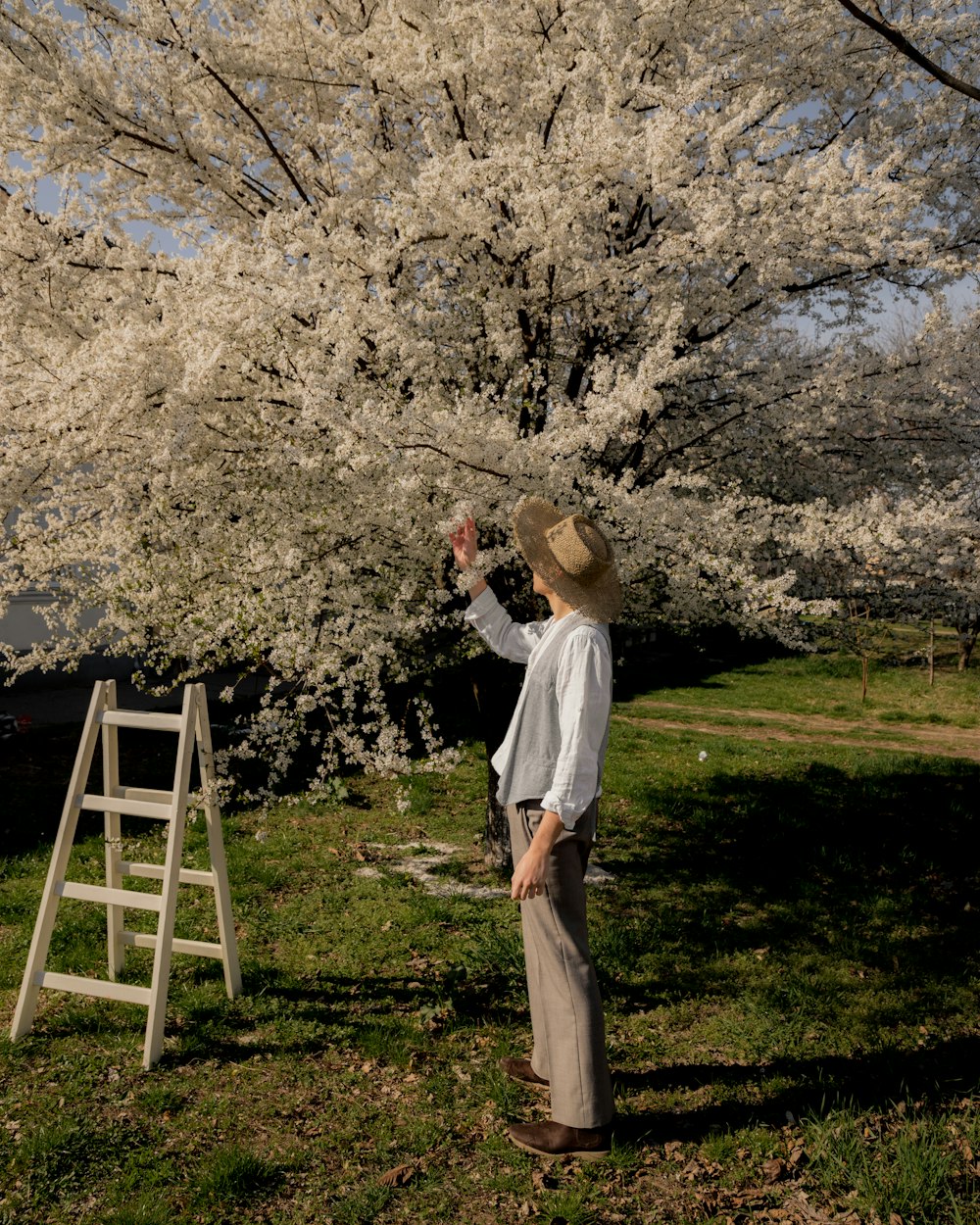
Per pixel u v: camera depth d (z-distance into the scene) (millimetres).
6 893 4797
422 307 4340
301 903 4828
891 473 5867
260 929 4410
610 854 5965
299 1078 3088
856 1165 2627
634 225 5180
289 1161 2625
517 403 4723
